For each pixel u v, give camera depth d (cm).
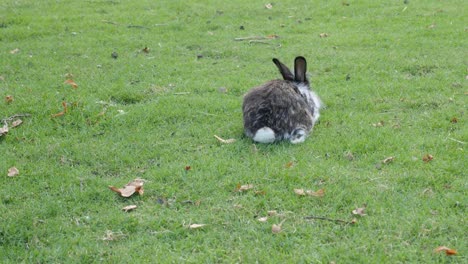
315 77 561
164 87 548
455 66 570
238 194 451
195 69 576
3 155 480
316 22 664
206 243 427
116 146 486
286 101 482
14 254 425
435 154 473
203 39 629
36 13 687
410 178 456
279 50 606
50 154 480
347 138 487
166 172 463
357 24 655
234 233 431
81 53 602
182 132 498
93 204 448
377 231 429
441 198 445
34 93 538
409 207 439
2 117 511
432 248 421
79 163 475
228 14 685
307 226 433
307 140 486
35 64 582
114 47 614
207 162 470
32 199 451
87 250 425
